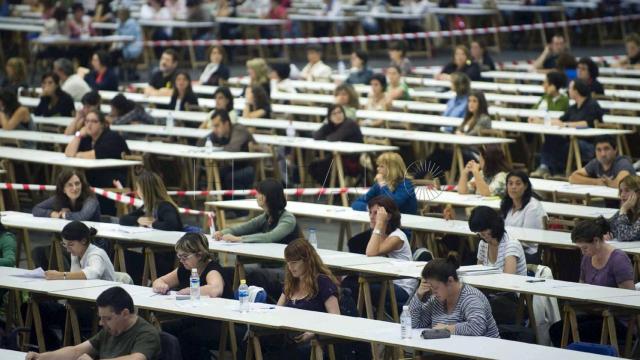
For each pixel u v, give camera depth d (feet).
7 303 60.54
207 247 55.72
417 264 59.98
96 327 57.21
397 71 116.37
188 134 99.50
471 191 78.59
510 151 97.76
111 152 89.45
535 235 64.69
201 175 97.76
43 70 157.38
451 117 106.22
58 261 68.54
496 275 57.21
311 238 66.33
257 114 109.09
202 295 54.24
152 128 102.27
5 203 90.48
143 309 53.11
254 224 66.44
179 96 113.39
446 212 69.92
